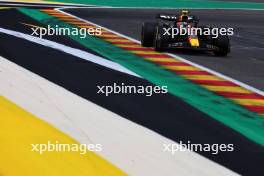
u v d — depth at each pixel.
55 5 53.59
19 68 22.86
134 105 18.39
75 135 14.98
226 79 24.02
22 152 13.57
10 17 41.09
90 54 27.81
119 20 45.62
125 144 14.48
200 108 18.66
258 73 26.12
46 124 15.75
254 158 14.10
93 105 18.03
